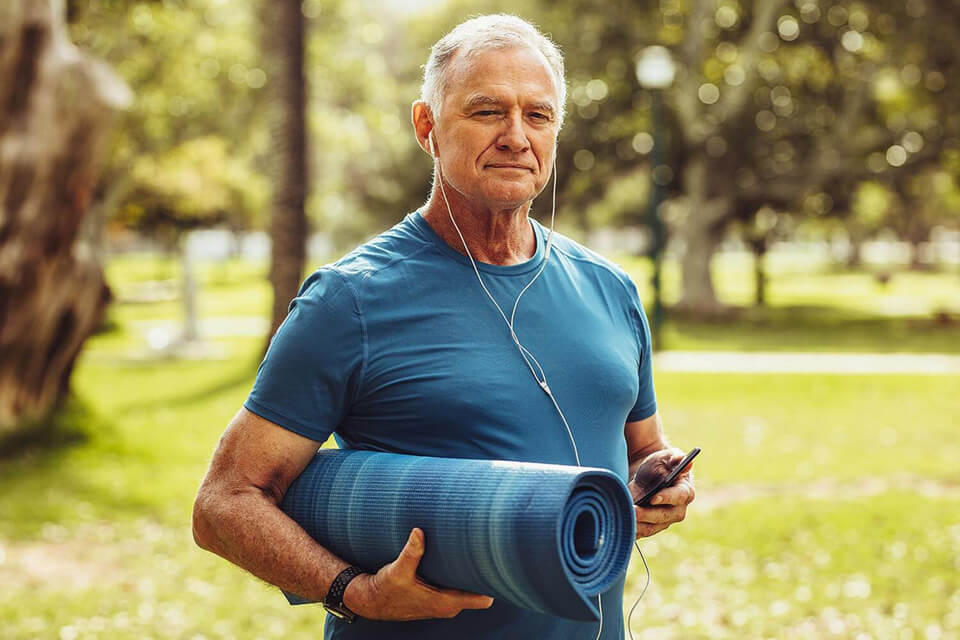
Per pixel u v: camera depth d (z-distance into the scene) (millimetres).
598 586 1592
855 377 15695
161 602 5957
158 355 18875
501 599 1774
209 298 37344
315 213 41312
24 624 5531
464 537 1571
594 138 30047
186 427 11438
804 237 71812
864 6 27156
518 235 1986
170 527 7660
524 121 1850
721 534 7281
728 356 18578
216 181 26516
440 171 1920
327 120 30766
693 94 27719
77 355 10266
